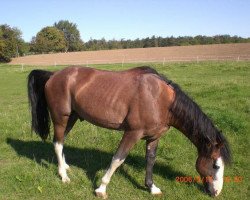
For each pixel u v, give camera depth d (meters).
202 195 4.99
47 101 5.62
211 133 4.68
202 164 4.78
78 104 5.22
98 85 5.05
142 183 5.41
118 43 92.06
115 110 4.86
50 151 6.98
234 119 7.93
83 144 7.19
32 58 64.38
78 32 101.38
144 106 4.67
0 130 8.27
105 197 4.99
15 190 5.24
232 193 5.08
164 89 4.77
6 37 64.94
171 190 5.21
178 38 88.62
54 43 86.31
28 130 8.18
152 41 89.62
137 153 6.52
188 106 4.75
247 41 80.88
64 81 5.34
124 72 5.07
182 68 26.25
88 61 52.25
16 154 6.79
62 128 5.55
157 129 4.82
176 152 6.52
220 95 11.55
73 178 5.59
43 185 5.31
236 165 6.00
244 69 23.06
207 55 48.28
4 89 19.20
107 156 6.59
